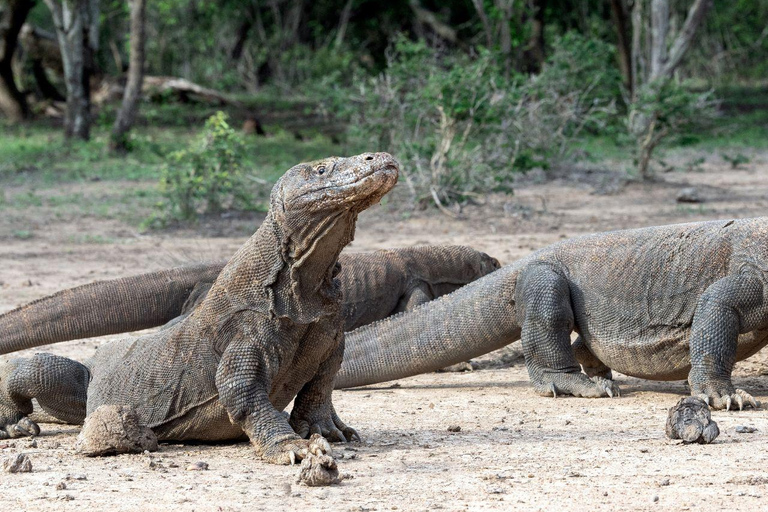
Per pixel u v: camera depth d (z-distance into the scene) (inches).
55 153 3496.6
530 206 2375.7
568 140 2847.0
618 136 2893.7
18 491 581.0
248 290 663.1
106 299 1000.9
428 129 2426.2
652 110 2655.0
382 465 641.0
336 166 627.2
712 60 6766.7
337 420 725.3
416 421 813.9
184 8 6520.7
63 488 585.3
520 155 2373.3
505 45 3602.4
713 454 660.7
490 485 584.4
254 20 6737.2
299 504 546.9
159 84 4948.3
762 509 528.1
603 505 539.8
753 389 938.1
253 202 2401.6
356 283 1138.7
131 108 3548.2
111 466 645.3
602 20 5497.1
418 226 2137.1
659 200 2454.5
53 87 5019.7
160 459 665.6
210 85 6505.9
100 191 2733.8
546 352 943.0
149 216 2265.0
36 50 4864.7
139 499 560.7
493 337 980.6
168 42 6599.4
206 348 678.5
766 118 4709.6
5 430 756.6
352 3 6402.6
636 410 855.1
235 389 655.1
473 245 1882.4
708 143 3838.6
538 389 945.5
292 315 657.0
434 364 991.0
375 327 1009.5
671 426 707.4
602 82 3115.2
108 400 714.2
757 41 6688.0
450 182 2298.2
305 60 6254.9
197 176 2250.2
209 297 681.0
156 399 696.4
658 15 3314.5
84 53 3858.3
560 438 727.7
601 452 673.6
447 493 568.4
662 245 923.4
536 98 2770.7
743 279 871.1
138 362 709.9
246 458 668.7
